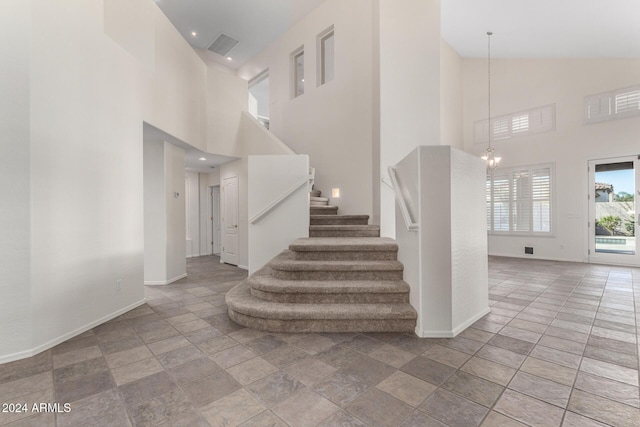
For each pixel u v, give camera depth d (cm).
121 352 236
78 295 275
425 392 179
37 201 238
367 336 263
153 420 156
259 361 219
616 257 628
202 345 248
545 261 687
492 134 796
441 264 261
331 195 575
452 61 791
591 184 653
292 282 309
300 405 167
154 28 397
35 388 186
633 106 600
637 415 156
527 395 175
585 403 167
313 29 622
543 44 617
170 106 435
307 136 631
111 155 318
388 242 359
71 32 271
